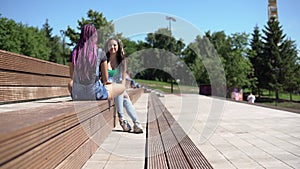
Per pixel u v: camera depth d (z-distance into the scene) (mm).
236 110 9414
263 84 49719
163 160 2840
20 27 51688
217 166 2998
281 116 7508
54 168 1990
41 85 5590
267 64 49188
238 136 4660
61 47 67375
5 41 46688
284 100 47219
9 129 1336
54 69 6512
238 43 44094
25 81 4797
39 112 2113
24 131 1432
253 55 50031
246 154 3492
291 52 50062
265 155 3439
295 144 4031
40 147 1709
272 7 50844
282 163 3100
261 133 4930
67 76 7797
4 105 3832
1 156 1213
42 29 69688
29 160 1535
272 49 49500
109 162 3070
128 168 2859
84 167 2883
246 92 51594
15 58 4402
